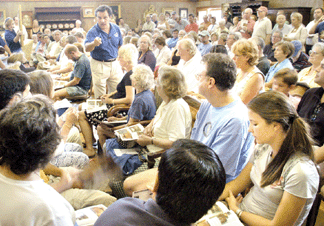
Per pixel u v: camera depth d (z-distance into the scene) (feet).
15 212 3.23
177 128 7.79
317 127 7.81
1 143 3.26
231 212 5.09
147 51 17.28
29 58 28.43
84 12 45.85
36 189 3.43
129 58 11.16
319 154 6.62
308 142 4.55
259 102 4.64
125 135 8.46
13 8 43.27
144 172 7.30
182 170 3.01
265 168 5.10
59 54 22.99
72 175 6.72
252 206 5.19
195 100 8.77
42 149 3.38
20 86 6.04
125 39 23.15
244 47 8.92
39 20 43.68
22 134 3.22
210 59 5.95
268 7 33.53
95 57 15.14
